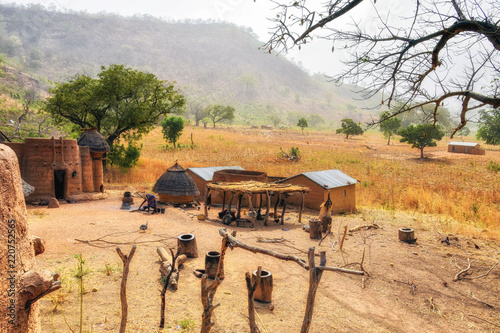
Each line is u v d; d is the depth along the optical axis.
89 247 9.89
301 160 42.03
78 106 24.95
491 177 32.72
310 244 11.96
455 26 6.97
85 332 5.48
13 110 65.50
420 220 16.34
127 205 16.70
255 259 10.05
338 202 18.28
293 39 7.12
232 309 6.82
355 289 8.47
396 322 6.99
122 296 4.72
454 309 7.76
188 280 8.12
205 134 81.56
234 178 19.19
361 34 7.02
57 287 3.60
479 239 13.37
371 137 98.44
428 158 47.75
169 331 5.75
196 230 13.00
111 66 26.33
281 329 6.20
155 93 27.64
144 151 43.03
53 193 17.31
